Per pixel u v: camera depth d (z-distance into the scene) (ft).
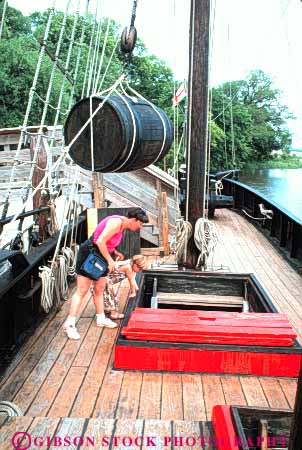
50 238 14.25
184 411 8.18
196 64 13.64
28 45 62.03
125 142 9.19
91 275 10.85
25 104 55.83
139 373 9.43
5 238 15.16
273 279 16.81
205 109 13.97
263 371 9.32
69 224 15.62
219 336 9.39
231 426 6.32
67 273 13.32
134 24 10.38
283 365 9.27
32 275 11.78
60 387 8.93
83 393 8.71
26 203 9.96
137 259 12.32
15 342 10.29
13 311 10.00
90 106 9.13
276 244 21.70
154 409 8.23
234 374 9.37
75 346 10.73
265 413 6.56
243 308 12.84
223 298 13.43
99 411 8.17
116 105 9.28
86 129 9.62
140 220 10.75
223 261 19.21
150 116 10.05
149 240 19.90
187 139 14.37
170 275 13.79
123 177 20.34
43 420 7.23
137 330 9.56
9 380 9.17
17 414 7.64
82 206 20.44
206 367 9.39
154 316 10.28
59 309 12.92
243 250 21.08
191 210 14.76
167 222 19.39
